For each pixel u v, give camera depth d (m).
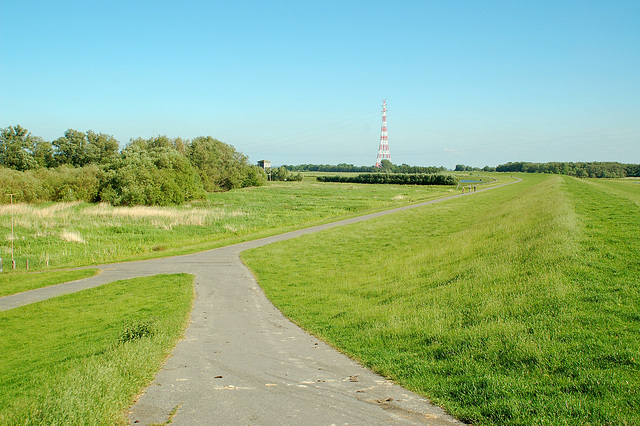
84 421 6.71
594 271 12.60
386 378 8.84
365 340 11.47
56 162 111.75
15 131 104.88
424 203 67.38
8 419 6.87
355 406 7.46
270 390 8.31
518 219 27.61
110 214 57.50
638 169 189.25
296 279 22.95
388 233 37.84
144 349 10.46
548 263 14.16
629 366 7.54
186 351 11.31
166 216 56.56
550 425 6.25
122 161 80.88
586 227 19.03
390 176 156.62
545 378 7.68
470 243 23.30
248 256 32.03
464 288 14.33
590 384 7.20
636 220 20.19
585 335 8.91
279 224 53.09
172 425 6.80
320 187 134.38
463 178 172.38
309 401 7.72
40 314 18.92
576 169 195.50
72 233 44.50
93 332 14.74
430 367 9.07
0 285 27.38
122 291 22.62
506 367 8.41
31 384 9.46
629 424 6.03
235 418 7.04
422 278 17.97
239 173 133.75
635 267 12.57
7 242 41.72
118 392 7.81
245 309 17.16
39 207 65.06
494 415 6.77
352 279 20.92
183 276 25.80
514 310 11.05
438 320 11.84
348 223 47.56
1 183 68.94
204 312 16.83
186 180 84.88
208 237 45.25
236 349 11.45
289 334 13.02
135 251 38.62
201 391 8.31
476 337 9.99
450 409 7.14
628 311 9.70
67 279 27.80
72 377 8.33
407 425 6.67
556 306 10.65
